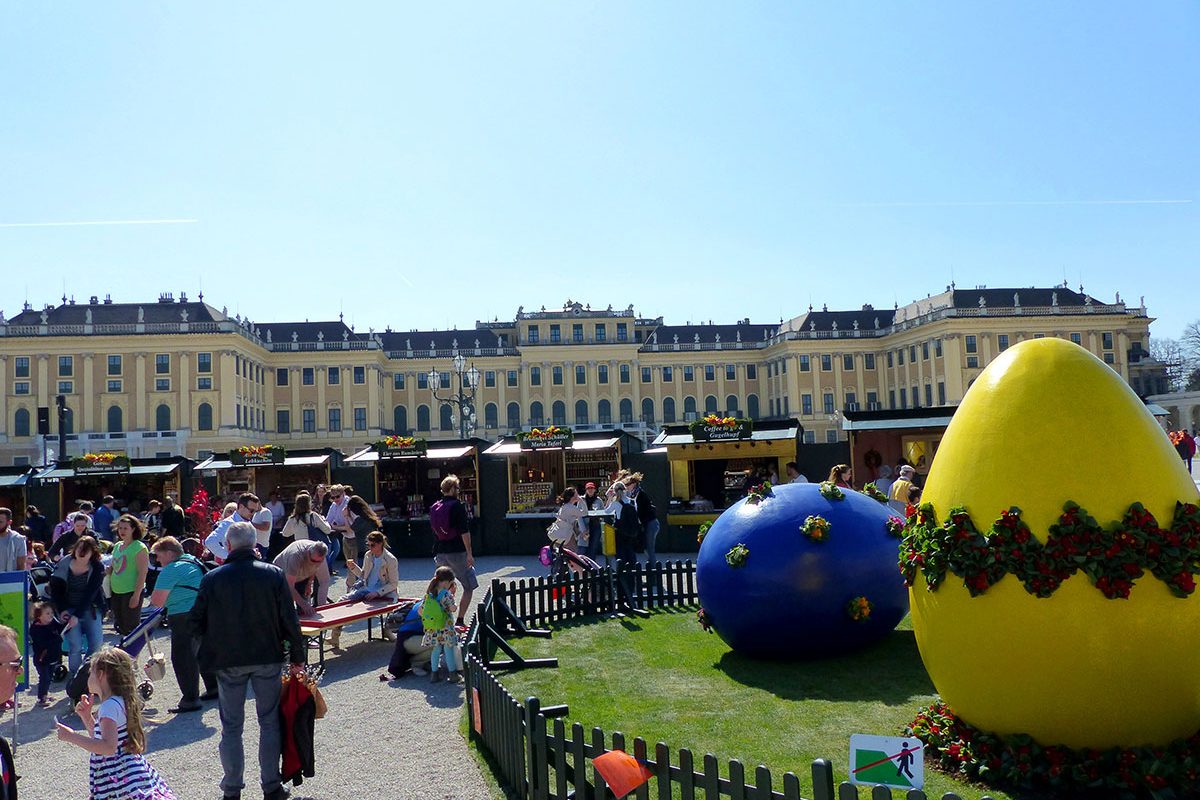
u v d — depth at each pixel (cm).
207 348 7212
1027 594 508
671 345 9094
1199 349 9288
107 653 492
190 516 1972
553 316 8875
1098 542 497
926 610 566
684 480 2050
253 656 585
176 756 715
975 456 550
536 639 1053
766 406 9194
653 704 748
